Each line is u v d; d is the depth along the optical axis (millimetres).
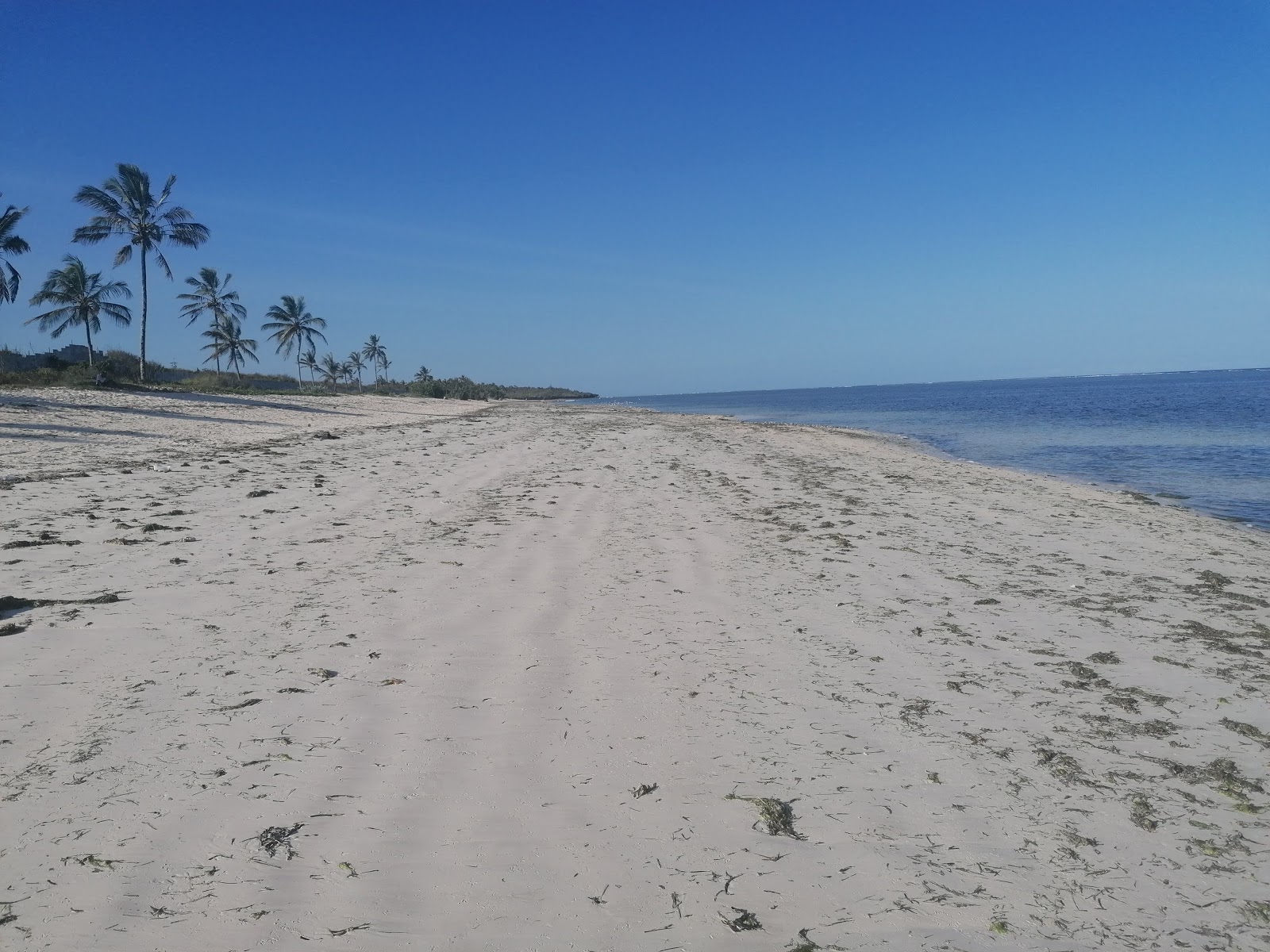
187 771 2986
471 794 2904
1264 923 2346
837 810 2906
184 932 2145
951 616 5496
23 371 35531
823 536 8352
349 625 4801
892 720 3719
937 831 2791
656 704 3793
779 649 4680
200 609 5000
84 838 2541
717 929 2244
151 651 4234
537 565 6562
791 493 11781
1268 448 23312
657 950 2148
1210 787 3156
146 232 37469
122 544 6656
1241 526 10602
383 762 3113
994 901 2412
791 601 5750
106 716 3434
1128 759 3385
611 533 8086
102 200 36844
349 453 15375
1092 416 42188
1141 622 5500
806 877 2500
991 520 9914
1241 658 4750
